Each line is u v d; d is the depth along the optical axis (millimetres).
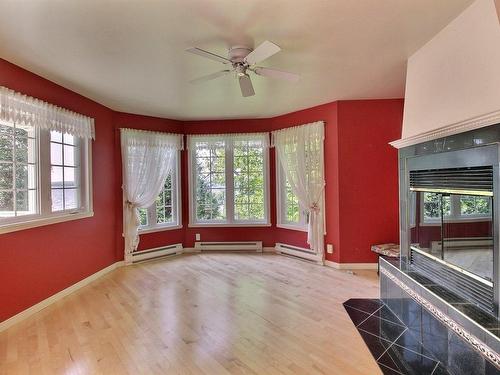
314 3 1990
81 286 3777
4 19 2102
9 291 2820
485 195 1911
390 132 4227
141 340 2510
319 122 4453
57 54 2674
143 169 4824
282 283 3818
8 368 2158
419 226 2748
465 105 2104
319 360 2229
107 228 4359
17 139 2998
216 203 5535
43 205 3256
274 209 5352
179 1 1939
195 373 2086
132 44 2506
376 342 2461
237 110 4770
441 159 2330
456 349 1993
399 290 2830
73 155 3791
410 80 2846
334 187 4379
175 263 4758
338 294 3449
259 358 2254
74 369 2145
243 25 2248
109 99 4035
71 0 1904
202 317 2910
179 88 3623
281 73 2621
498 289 1820
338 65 3035
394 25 2287
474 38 2016
